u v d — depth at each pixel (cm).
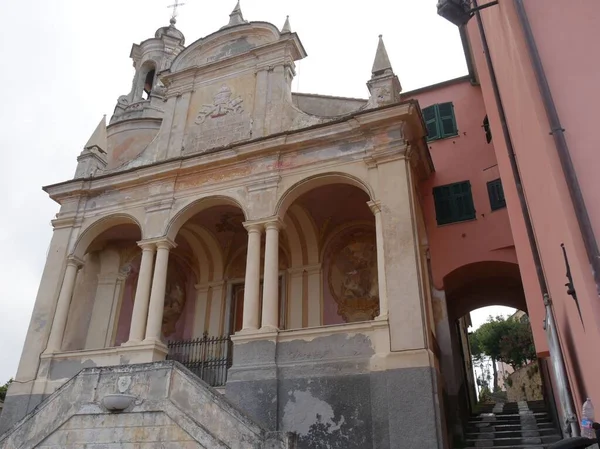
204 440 1030
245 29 1920
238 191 1577
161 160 1800
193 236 2017
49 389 1516
